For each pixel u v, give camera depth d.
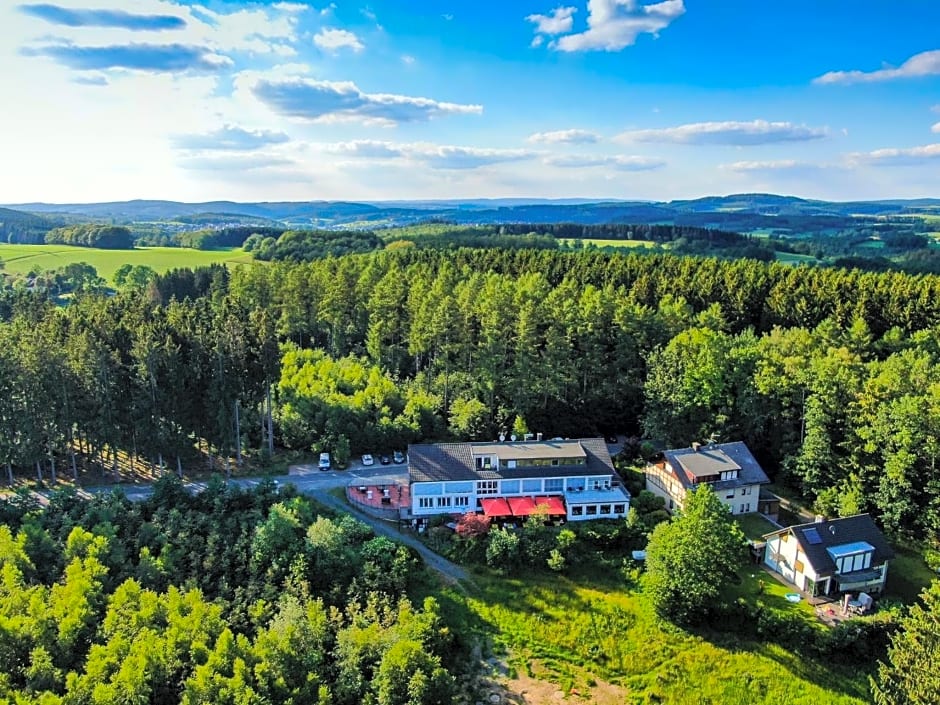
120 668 41.97
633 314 92.31
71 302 122.81
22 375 68.06
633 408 88.88
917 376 73.75
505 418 84.56
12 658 43.50
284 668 44.81
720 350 81.94
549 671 51.81
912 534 64.94
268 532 58.56
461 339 91.25
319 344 116.88
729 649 53.62
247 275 123.62
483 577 60.97
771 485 77.38
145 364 71.00
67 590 48.81
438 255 143.88
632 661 52.75
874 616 53.41
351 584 56.78
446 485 68.06
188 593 51.28
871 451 66.62
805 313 108.81
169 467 76.56
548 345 85.62
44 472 74.44
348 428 79.94
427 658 47.03
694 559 55.06
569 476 70.06
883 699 41.94
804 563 57.97
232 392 75.12
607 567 62.62
